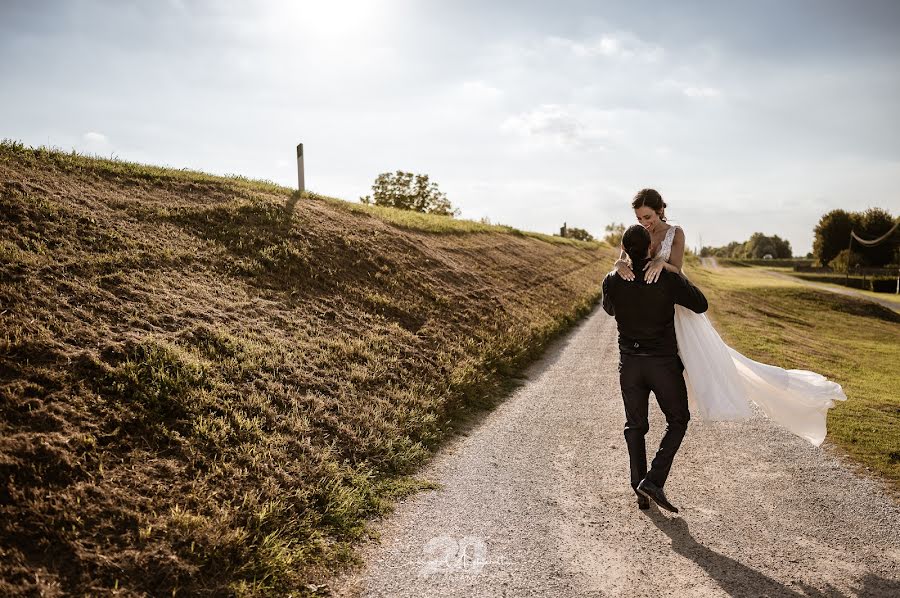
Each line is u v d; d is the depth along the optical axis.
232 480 4.33
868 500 4.57
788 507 4.48
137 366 5.12
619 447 6.08
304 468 4.80
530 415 7.30
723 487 4.91
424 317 10.18
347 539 4.05
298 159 15.53
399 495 4.84
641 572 3.61
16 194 7.69
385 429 5.91
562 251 31.53
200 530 3.67
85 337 5.28
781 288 41.62
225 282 7.98
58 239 7.06
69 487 3.69
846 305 38.22
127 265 7.16
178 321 6.34
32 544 3.24
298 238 10.82
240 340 6.45
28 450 3.80
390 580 3.55
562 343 12.70
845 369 12.82
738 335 15.12
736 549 3.85
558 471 5.40
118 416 4.48
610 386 8.86
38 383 4.48
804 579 3.46
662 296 4.00
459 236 20.23
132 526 3.60
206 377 5.46
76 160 10.45
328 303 8.87
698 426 6.69
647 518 4.37
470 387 7.99
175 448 4.46
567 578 3.56
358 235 12.84
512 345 10.58
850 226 112.94
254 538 3.77
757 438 6.23
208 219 9.94
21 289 5.63
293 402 5.71
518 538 4.09
